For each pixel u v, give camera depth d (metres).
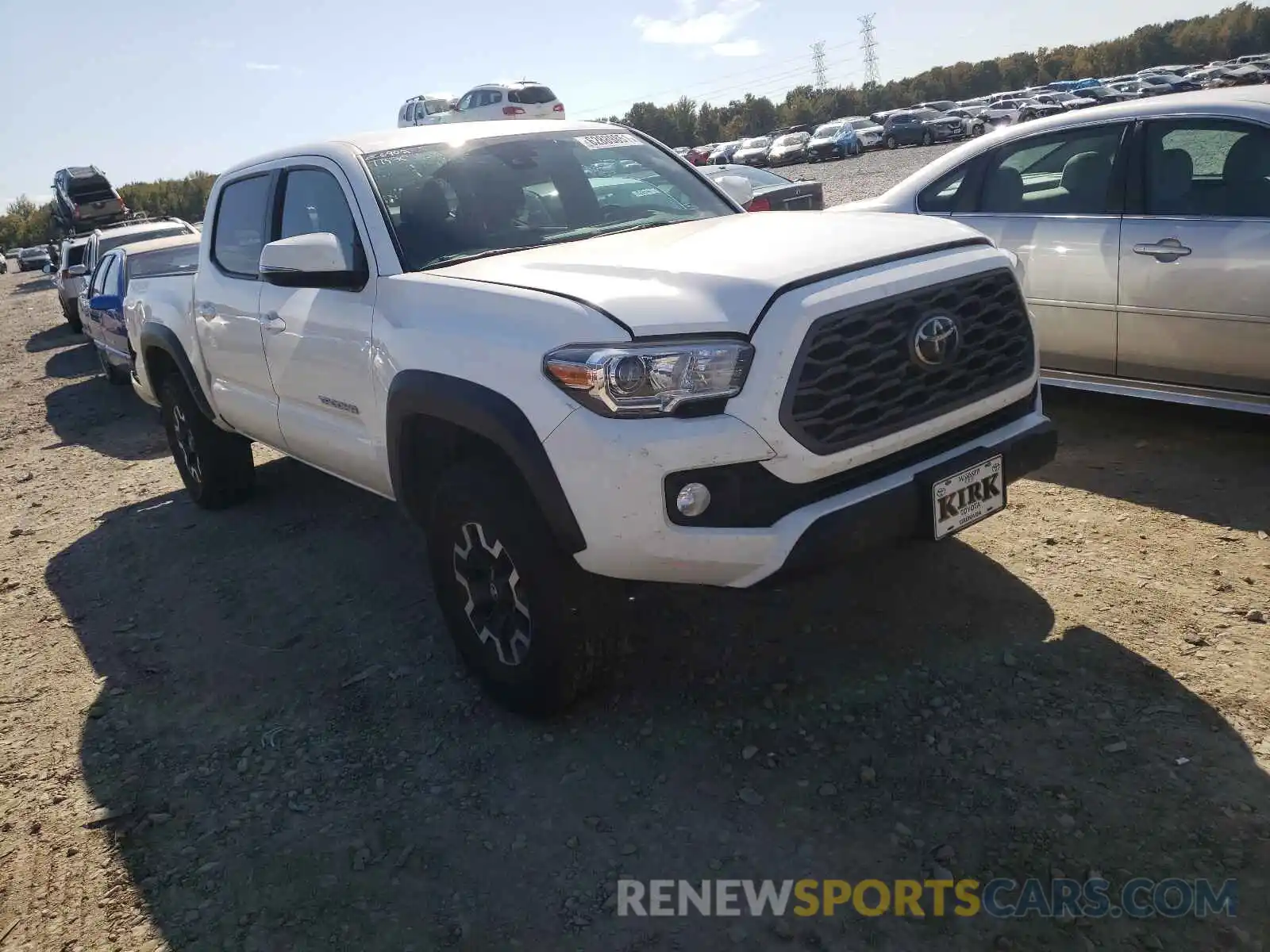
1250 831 2.44
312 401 4.13
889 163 35.31
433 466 3.57
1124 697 3.00
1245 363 4.44
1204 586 3.55
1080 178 5.00
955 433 3.08
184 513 6.03
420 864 2.71
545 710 3.24
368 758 3.25
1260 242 4.30
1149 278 4.65
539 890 2.57
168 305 5.50
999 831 2.55
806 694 3.25
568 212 4.06
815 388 2.70
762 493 2.72
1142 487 4.43
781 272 2.80
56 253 30.06
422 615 4.22
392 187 3.82
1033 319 3.29
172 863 2.85
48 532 6.09
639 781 2.94
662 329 2.69
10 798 3.27
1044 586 3.70
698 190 4.48
